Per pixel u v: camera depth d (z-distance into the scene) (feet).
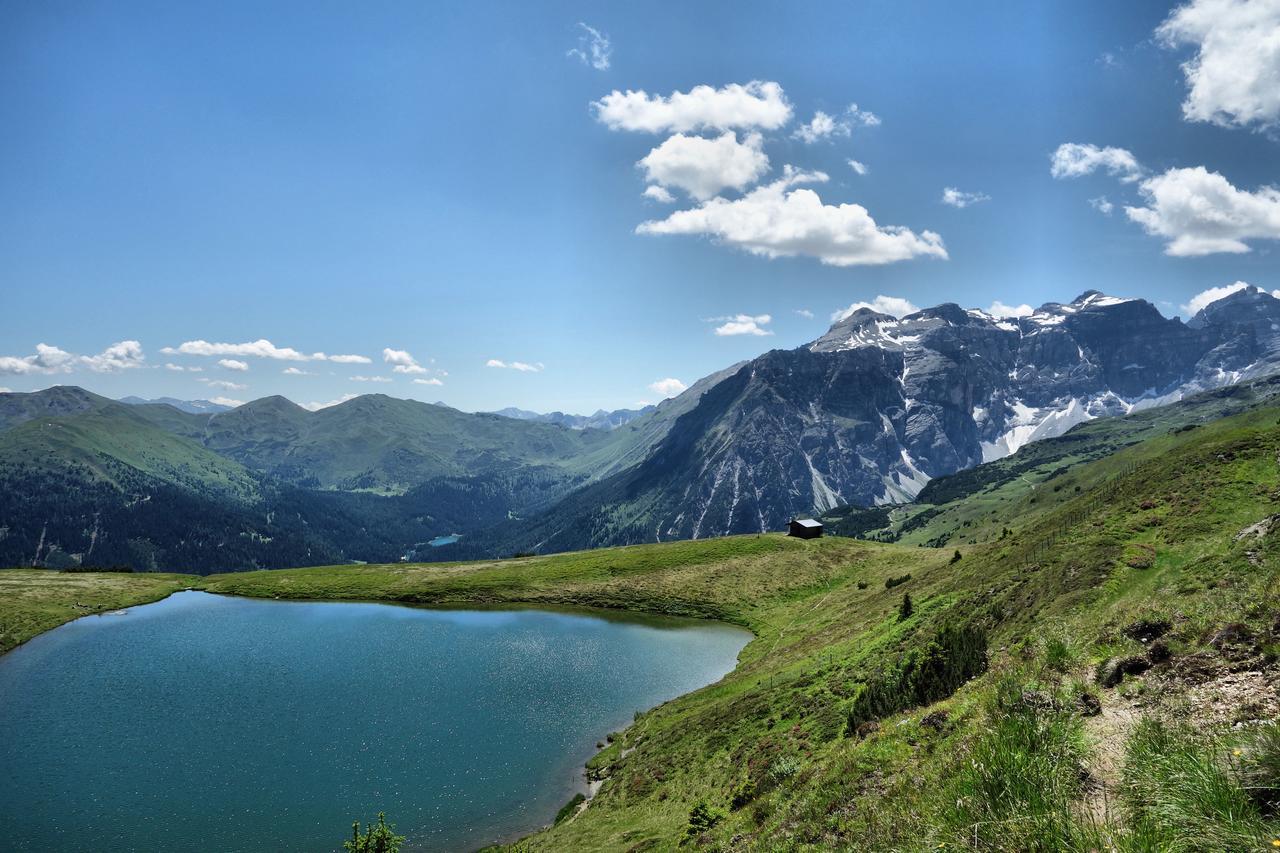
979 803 28.99
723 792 124.77
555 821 156.87
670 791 144.15
